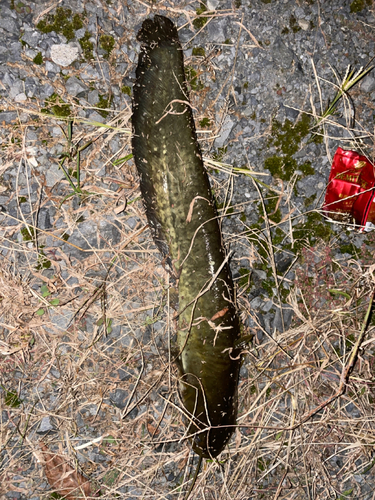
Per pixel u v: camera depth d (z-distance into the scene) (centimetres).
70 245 41
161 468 42
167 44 39
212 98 42
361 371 44
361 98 43
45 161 41
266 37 42
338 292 43
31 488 41
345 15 43
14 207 41
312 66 43
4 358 41
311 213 43
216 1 41
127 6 41
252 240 43
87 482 41
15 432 41
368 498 44
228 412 39
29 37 40
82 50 41
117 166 41
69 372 41
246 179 42
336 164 42
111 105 41
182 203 39
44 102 40
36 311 41
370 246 44
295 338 43
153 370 42
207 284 38
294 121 43
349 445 43
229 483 42
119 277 42
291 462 43
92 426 42
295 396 43
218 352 39
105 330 41
